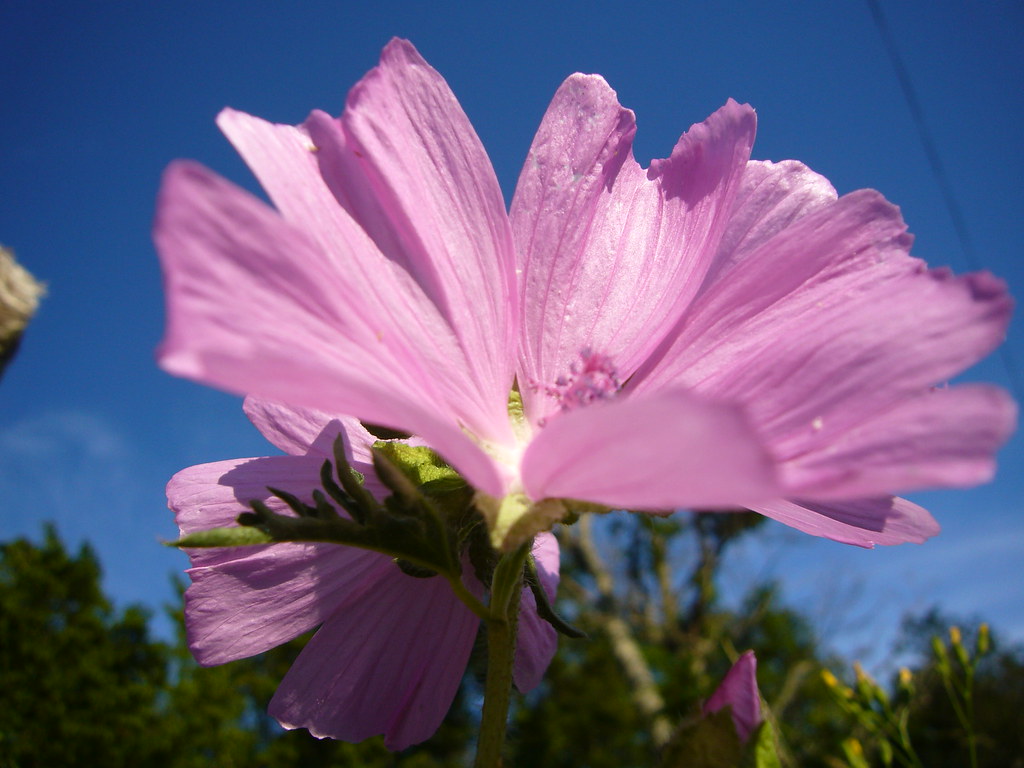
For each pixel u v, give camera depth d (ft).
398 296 0.15
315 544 0.18
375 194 0.16
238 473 0.18
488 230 0.17
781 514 0.18
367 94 0.16
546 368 0.18
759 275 0.17
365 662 0.18
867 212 0.16
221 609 0.18
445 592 0.19
